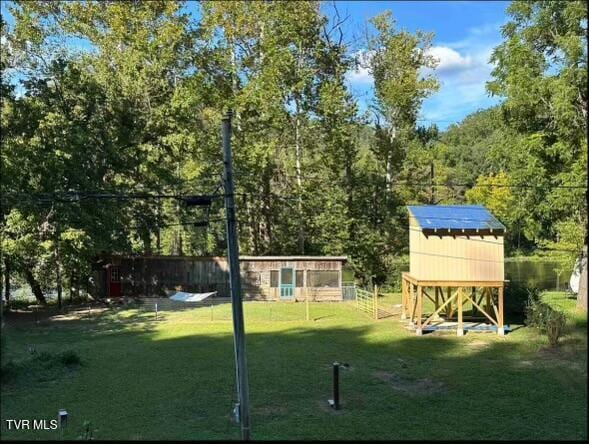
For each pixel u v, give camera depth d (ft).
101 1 124.98
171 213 134.51
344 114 128.88
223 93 127.03
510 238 209.77
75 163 98.12
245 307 104.22
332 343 70.74
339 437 38.19
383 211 133.80
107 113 112.47
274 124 128.36
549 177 91.40
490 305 86.33
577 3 83.30
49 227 94.58
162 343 70.54
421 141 142.51
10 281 120.26
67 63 108.06
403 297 91.15
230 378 53.62
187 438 37.86
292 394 48.96
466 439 37.60
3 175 84.07
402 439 37.70
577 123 85.20
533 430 39.37
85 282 117.60
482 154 220.43
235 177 126.52
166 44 118.21
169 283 119.85
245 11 126.00
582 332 65.87
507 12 94.99
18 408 44.55
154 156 114.93
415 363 60.08
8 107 94.99
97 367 57.98
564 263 95.71
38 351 65.21
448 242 77.66
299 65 129.80
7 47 108.88
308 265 118.62
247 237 142.31
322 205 134.10
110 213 104.58
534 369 56.90
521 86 90.58
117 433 38.75
